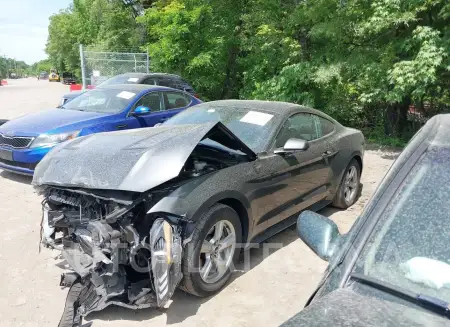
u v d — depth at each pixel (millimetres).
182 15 16094
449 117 2176
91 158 3422
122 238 3041
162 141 3434
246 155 3898
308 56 12461
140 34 27844
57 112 6996
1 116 13875
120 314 3150
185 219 3006
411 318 1360
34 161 5949
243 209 3646
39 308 3215
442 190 1672
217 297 3412
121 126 6863
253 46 14906
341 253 1703
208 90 17812
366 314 1392
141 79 12367
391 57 9391
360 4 10125
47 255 4059
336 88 11766
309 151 4621
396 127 11203
